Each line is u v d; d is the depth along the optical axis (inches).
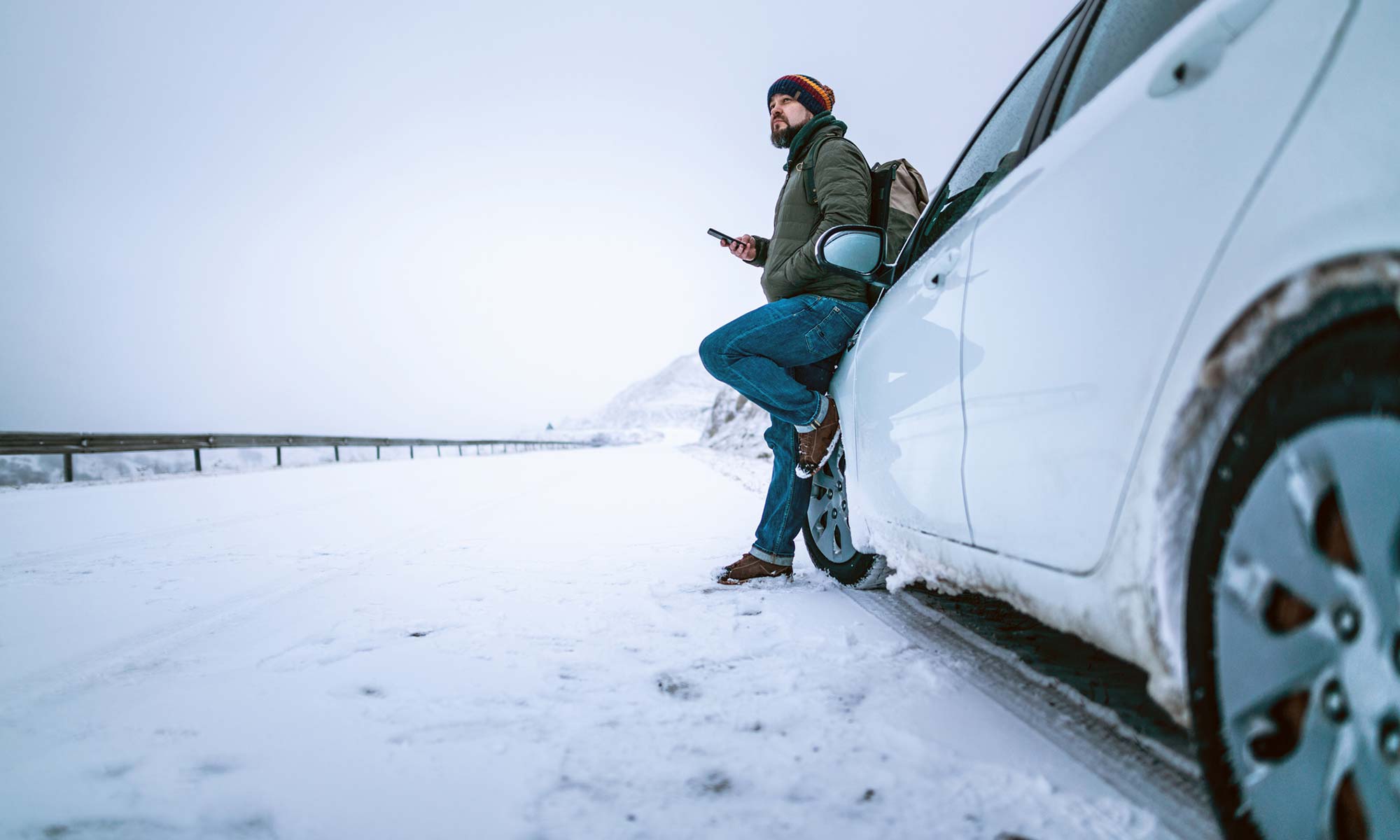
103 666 90.3
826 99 124.2
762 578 126.7
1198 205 40.4
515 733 66.6
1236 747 35.5
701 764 59.2
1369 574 29.0
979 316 65.3
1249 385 36.1
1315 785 31.3
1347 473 30.0
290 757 62.8
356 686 80.4
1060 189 55.7
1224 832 38.0
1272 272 34.3
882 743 61.4
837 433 116.4
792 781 55.8
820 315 112.3
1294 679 32.4
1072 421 50.5
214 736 67.9
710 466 557.6
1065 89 68.3
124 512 277.3
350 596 125.9
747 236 137.0
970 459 65.6
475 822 51.8
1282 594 33.6
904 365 83.9
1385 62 31.4
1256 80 38.7
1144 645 44.4
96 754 64.4
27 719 73.2
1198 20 45.4
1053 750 58.8
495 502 302.0
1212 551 37.8
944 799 52.3
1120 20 63.0
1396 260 28.6
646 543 177.3
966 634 91.1
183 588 136.1
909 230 111.5
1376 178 30.1
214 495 352.2
